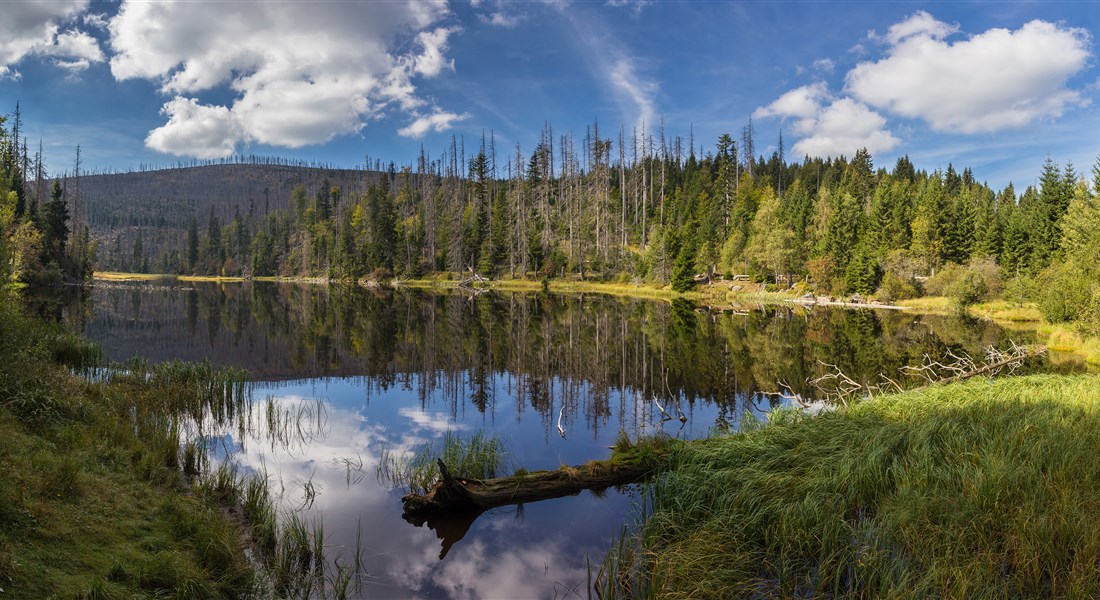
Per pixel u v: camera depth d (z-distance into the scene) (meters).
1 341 9.80
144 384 13.49
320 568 6.09
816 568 5.72
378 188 100.62
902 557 5.48
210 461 9.42
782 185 108.00
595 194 90.00
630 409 14.52
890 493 6.88
